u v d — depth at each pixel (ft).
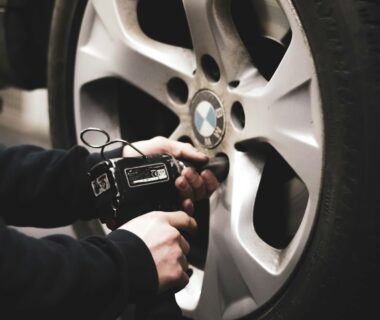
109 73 5.35
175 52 4.93
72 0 5.60
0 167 4.53
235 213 4.40
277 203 4.73
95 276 3.23
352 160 3.59
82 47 5.62
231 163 4.45
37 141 12.07
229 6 4.40
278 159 4.69
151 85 5.04
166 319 3.50
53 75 5.98
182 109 4.83
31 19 6.77
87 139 5.71
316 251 3.83
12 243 3.11
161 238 3.49
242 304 4.41
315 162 3.80
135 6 5.24
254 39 4.61
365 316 3.76
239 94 4.31
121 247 3.34
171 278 3.46
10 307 3.11
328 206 3.74
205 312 4.66
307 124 3.83
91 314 3.31
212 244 4.57
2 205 4.57
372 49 3.52
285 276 4.05
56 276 3.16
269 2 4.36
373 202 3.54
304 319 3.94
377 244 3.56
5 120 13.60
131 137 5.85
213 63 4.59
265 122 4.10
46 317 3.19
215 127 4.54
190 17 4.50
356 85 3.55
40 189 4.44
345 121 3.60
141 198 3.88
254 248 4.31
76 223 6.12
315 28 3.70
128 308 5.24
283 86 3.94
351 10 3.56
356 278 3.64
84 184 4.42
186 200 4.11
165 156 4.09
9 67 6.89
